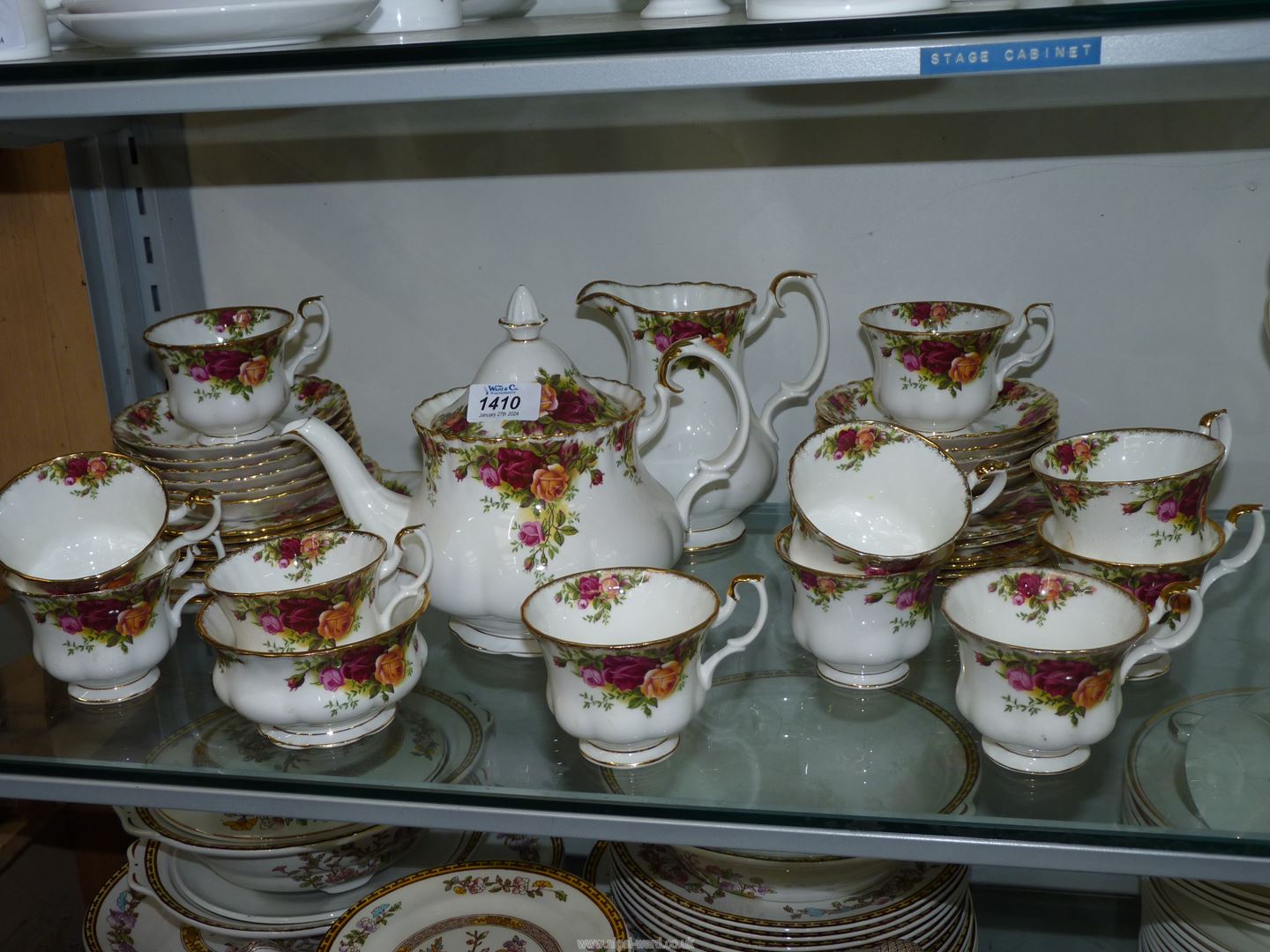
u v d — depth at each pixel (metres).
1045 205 0.88
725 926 0.77
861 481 0.74
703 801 0.65
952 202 0.89
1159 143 0.84
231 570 0.71
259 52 0.60
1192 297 0.88
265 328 0.90
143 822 0.83
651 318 0.81
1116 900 0.99
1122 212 0.87
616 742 0.64
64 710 0.77
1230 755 0.66
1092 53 0.53
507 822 0.67
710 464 0.78
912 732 0.70
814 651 0.72
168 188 0.98
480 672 0.77
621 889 0.84
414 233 0.97
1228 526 0.72
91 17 0.58
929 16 0.54
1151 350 0.90
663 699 0.63
